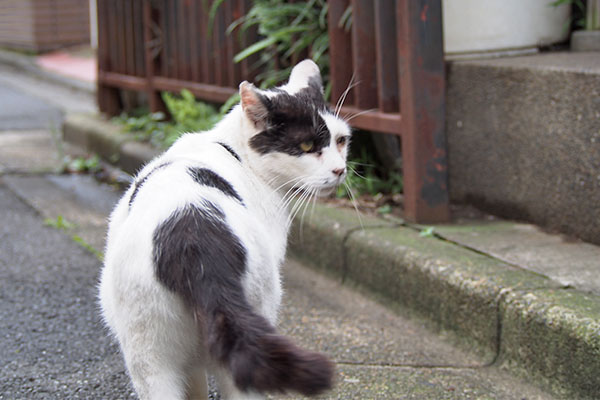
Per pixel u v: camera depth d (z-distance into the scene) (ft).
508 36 15.99
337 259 14.80
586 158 13.23
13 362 11.53
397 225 14.88
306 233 15.64
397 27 14.51
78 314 13.38
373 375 11.03
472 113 15.49
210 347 6.88
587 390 9.86
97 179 23.57
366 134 17.97
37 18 53.83
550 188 14.05
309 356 6.39
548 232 14.08
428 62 14.29
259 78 19.58
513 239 13.67
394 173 17.47
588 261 12.39
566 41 16.96
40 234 18.01
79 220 19.33
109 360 11.64
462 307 11.85
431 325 12.56
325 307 13.75
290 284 14.90
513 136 14.64
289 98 9.06
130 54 25.98
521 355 10.85
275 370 6.40
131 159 22.76
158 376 7.82
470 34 15.83
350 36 16.55
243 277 7.61
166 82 23.61
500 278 11.57
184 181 8.05
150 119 24.71
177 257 7.32
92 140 25.91
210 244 7.38
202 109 21.38
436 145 14.65
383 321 13.11
